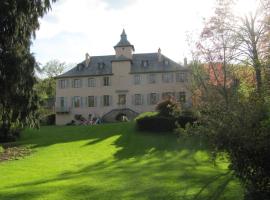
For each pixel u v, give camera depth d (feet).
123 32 221.05
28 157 84.07
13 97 73.97
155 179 49.24
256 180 28.99
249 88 48.34
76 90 220.02
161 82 208.95
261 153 28.45
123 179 49.21
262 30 75.56
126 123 132.98
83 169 67.46
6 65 69.56
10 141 115.34
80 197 39.58
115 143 100.12
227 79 73.05
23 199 38.60
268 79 36.76
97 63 223.51
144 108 210.59
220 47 81.00
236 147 29.43
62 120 219.20
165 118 110.42
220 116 31.60
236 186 43.65
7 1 66.80
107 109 215.51
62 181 49.08
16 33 69.67
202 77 78.48
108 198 38.99
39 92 81.76
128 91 213.25
